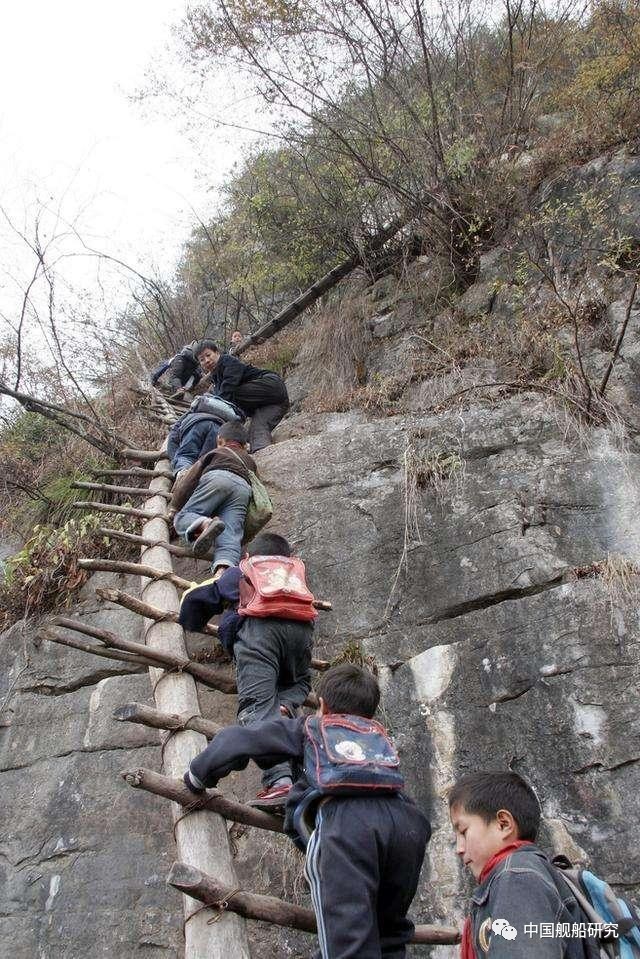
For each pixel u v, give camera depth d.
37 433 7.69
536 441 5.04
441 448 5.16
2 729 5.21
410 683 4.35
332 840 2.42
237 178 8.41
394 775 2.56
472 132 7.17
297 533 5.18
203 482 4.74
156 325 9.17
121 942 4.12
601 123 6.73
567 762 3.82
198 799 3.03
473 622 4.38
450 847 3.83
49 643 5.45
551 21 7.65
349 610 4.75
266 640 3.42
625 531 4.53
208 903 2.79
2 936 4.38
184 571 5.43
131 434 7.37
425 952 3.64
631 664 3.93
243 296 9.27
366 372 6.96
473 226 6.66
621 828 3.61
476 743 4.03
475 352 6.09
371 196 7.50
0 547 6.83
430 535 4.81
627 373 5.27
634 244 5.83
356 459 5.41
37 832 4.66
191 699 3.71
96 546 5.84
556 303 5.90
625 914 2.09
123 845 4.44
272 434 6.53
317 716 2.75
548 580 4.39
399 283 7.41
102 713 4.98
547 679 4.03
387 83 6.95
